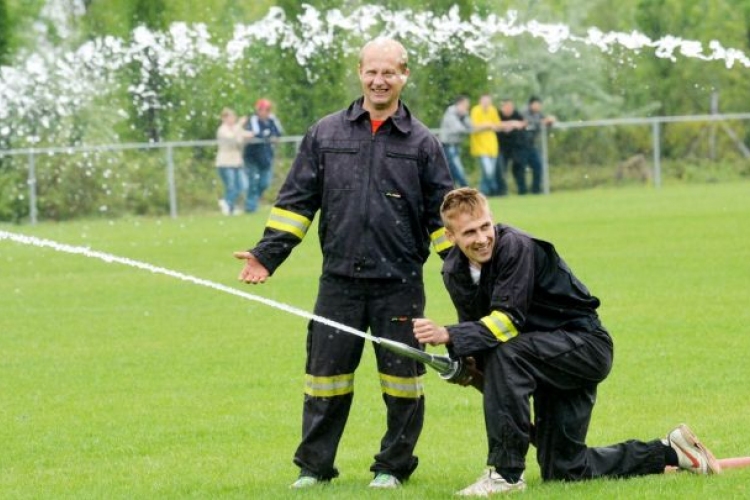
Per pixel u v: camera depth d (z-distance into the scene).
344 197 12.00
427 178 12.02
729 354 17.70
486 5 55.28
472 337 11.18
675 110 59.47
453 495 11.30
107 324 21.89
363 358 18.34
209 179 45.50
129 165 44.91
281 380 17.28
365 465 13.02
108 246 34.34
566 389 11.45
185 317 22.34
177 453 13.81
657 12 59.72
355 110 12.09
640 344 18.56
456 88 50.47
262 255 12.09
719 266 25.97
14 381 17.62
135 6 50.84
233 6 56.53
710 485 11.22
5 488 12.59
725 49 59.81
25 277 28.42
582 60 57.75
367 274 11.99
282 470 12.90
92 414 15.68
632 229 33.16
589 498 10.85
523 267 11.27
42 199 44.12
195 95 50.50
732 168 50.50
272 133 44.59
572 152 49.34
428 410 15.27
